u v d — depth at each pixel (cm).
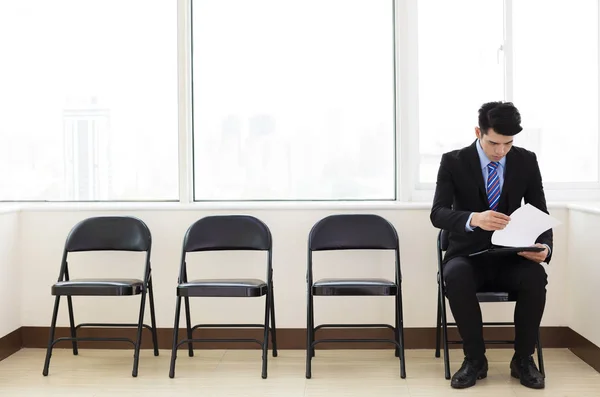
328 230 340
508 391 283
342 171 378
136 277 365
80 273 366
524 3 375
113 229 348
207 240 344
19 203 385
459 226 292
